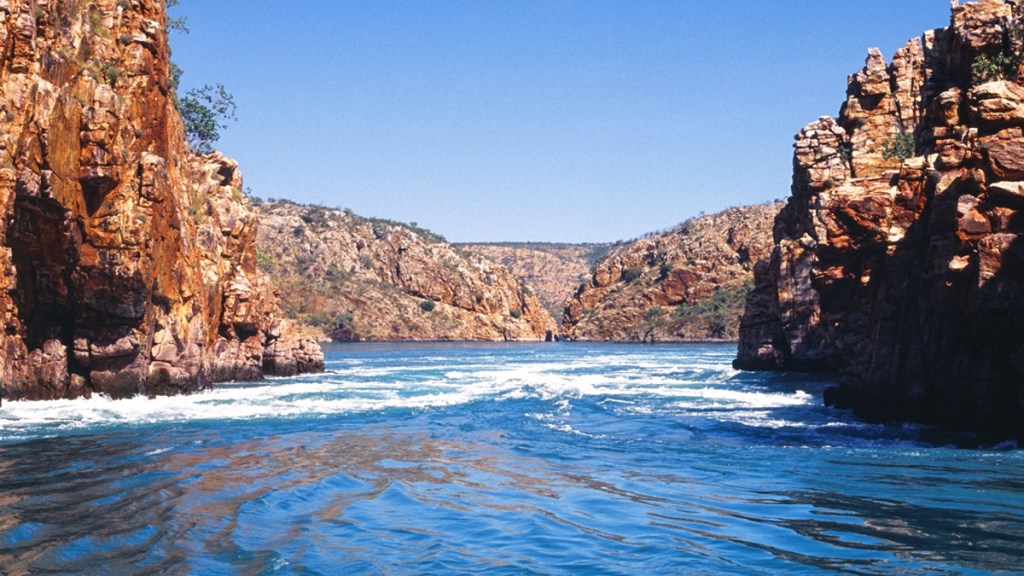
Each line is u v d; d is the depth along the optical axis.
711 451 22.81
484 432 26.97
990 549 12.48
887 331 28.86
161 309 37.53
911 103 53.75
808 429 27.36
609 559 12.05
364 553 12.34
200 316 41.09
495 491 17.17
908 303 28.42
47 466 19.39
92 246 33.44
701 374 59.34
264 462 20.47
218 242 53.44
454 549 12.59
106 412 30.89
